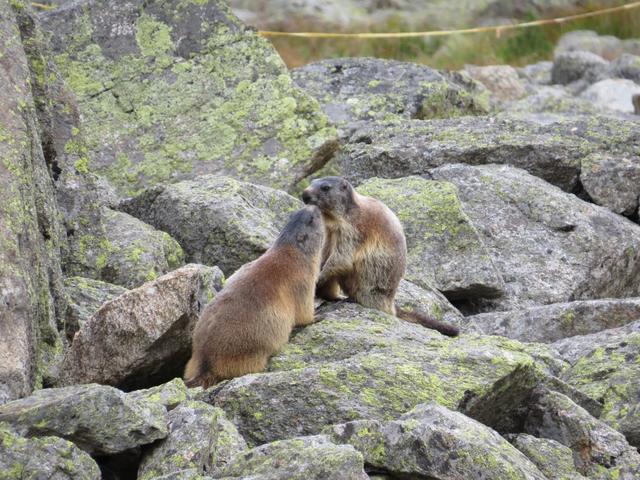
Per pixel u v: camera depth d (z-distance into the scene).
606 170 25.41
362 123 29.64
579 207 23.75
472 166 24.94
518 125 27.66
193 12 27.47
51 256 16.14
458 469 11.84
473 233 21.80
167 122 26.20
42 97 18.19
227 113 26.34
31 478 10.84
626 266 23.33
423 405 12.84
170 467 11.64
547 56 47.03
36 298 14.64
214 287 16.61
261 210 21.77
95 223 19.23
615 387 15.32
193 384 14.26
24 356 13.34
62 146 19.14
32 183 15.73
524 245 22.88
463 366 14.20
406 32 46.22
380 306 17.23
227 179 22.39
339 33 45.06
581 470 13.72
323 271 17.03
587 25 49.25
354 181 26.47
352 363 14.02
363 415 13.34
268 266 15.14
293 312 15.27
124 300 14.36
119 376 14.36
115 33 27.09
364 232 17.05
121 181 25.31
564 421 14.15
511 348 15.91
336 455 11.07
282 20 45.03
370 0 47.62
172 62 26.92
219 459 12.06
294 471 11.04
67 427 11.61
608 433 14.02
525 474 11.95
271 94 26.55
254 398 13.57
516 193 23.88
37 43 18.25
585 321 19.11
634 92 39.88
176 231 21.20
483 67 41.19
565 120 28.95
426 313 19.02
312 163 26.05
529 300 21.83
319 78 31.45
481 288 21.33
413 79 31.50
